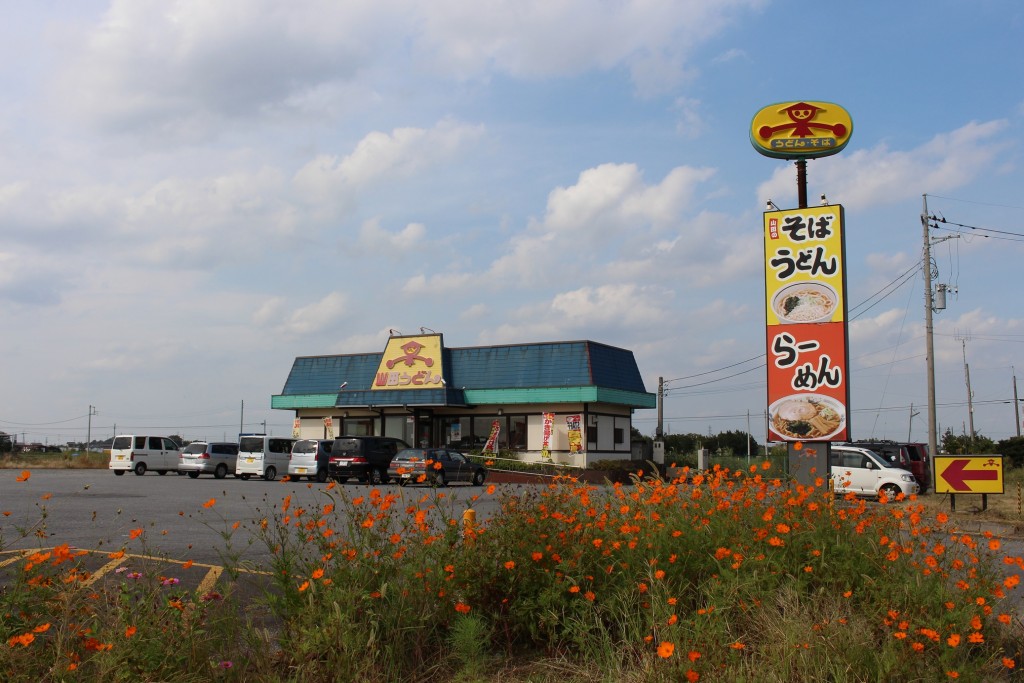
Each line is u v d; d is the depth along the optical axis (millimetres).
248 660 5012
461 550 6148
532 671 5555
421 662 5504
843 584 6020
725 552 5828
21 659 4441
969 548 6586
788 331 15719
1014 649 5805
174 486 26484
